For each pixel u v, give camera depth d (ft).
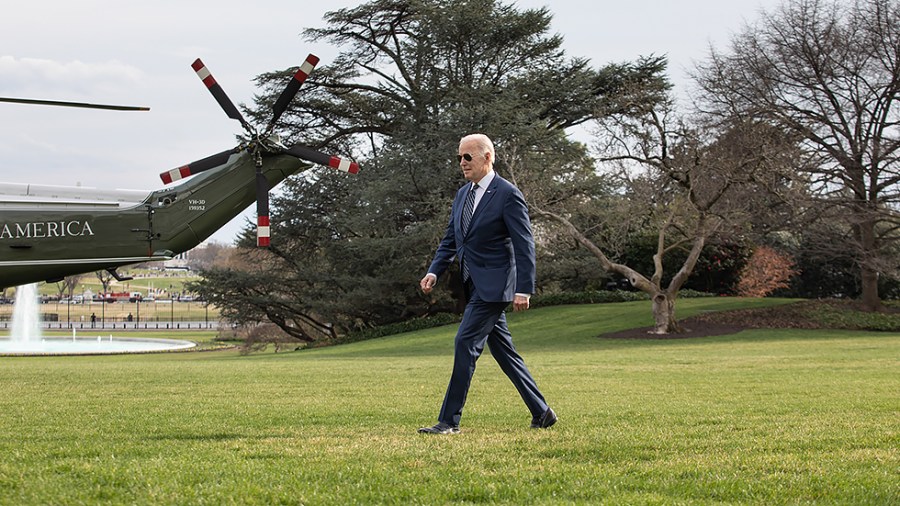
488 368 46.16
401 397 29.14
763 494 12.96
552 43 116.16
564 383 35.09
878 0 93.71
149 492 12.88
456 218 20.24
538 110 108.58
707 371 42.83
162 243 41.24
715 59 100.01
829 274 133.49
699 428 19.80
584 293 129.80
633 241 131.75
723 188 85.71
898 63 92.89
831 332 91.09
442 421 19.75
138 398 29.27
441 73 116.88
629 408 24.79
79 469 14.51
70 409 25.49
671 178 88.07
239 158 42.19
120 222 40.65
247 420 22.31
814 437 18.04
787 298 128.77
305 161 42.73
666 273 134.31
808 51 95.55
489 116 103.96
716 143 89.45
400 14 112.98
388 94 121.70
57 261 39.73
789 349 67.41
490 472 14.42
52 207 39.81
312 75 115.65
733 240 97.55
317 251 135.33
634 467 14.84
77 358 118.42
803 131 96.37
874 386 32.17
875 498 12.60
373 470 14.48
